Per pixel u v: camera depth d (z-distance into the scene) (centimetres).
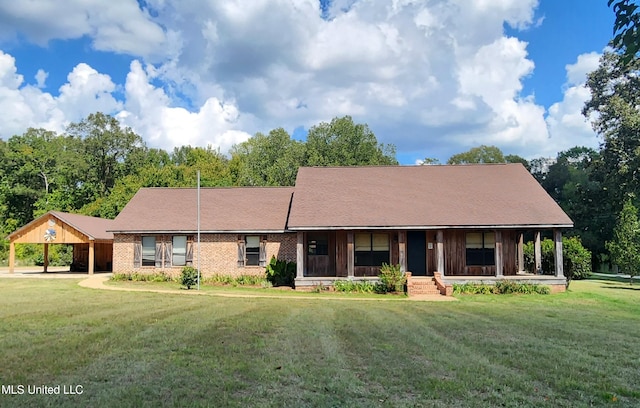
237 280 2642
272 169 5750
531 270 2934
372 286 2283
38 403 595
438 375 758
